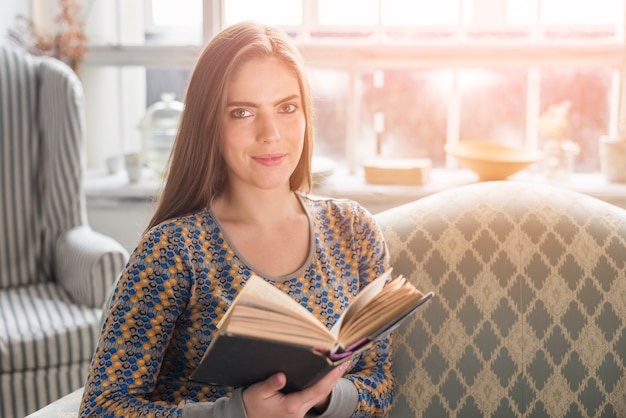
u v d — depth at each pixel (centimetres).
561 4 333
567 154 319
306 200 153
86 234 286
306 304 142
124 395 132
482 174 298
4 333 245
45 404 249
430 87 344
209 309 139
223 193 148
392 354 168
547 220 173
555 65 320
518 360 166
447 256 171
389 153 351
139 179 340
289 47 142
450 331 168
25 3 345
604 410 165
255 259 142
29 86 301
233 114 138
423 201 182
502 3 336
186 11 359
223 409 122
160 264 136
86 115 364
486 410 166
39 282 299
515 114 342
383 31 341
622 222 174
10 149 295
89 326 254
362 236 153
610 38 330
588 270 169
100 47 345
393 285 123
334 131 351
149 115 342
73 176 294
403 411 167
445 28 339
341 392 137
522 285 169
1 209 293
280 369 114
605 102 336
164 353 141
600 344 166
